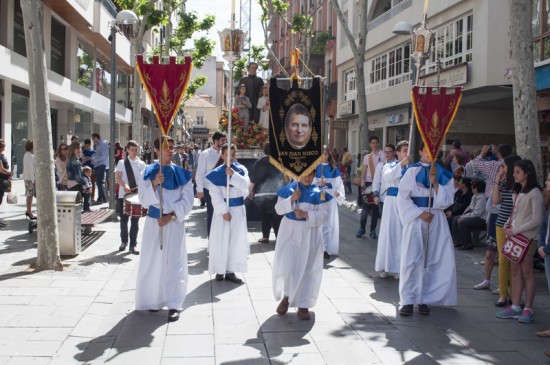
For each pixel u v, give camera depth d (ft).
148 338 18.70
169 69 21.52
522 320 20.88
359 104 58.80
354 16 94.94
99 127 114.93
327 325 20.29
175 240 21.13
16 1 59.93
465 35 61.62
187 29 83.35
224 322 20.45
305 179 21.24
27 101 65.72
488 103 68.44
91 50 90.33
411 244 21.97
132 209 31.30
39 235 27.20
